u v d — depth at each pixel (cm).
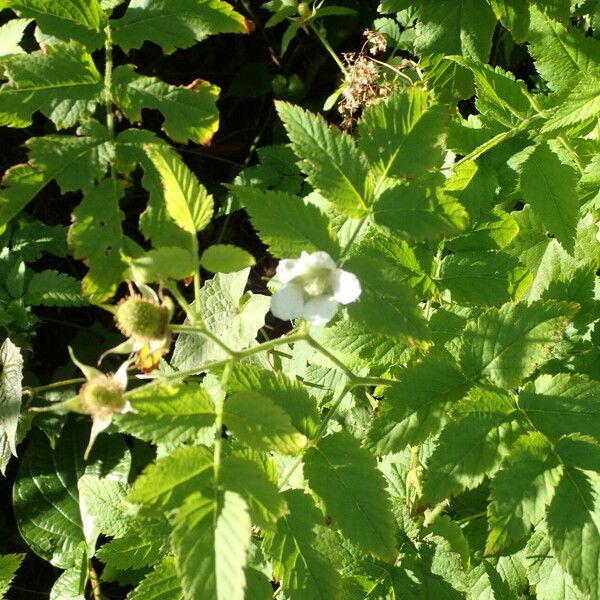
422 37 43
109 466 53
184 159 67
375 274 28
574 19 48
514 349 31
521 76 57
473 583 36
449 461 29
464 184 38
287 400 30
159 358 27
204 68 69
